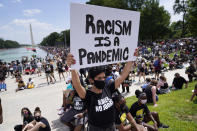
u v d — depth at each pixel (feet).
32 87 35.88
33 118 13.98
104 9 6.61
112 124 6.25
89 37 6.40
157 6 165.27
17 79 44.37
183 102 18.07
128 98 22.76
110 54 7.17
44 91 32.07
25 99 27.48
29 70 57.47
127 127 10.29
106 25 6.82
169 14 183.42
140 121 11.70
